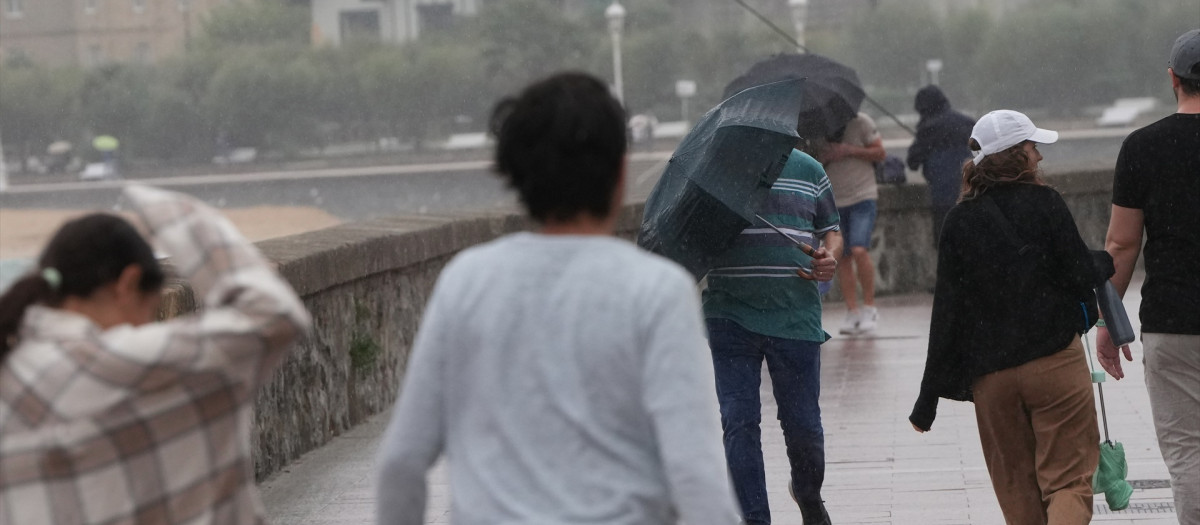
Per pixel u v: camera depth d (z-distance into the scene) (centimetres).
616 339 263
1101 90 7975
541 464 262
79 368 272
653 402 260
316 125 9850
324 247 869
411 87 9819
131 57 10438
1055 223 493
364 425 910
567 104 275
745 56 9106
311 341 841
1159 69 7831
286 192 6631
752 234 598
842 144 1265
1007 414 504
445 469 780
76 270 284
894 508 675
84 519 274
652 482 264
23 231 4147
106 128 9744
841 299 1502
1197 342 483
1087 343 561
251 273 281
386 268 962
